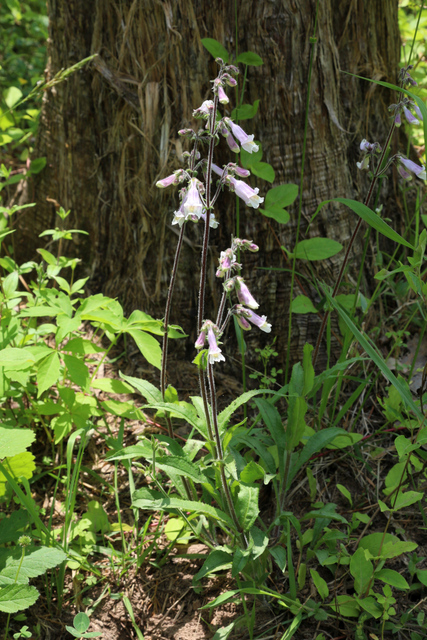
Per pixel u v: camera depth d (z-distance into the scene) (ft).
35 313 9.40
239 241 7.10
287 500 9.73
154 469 7.68
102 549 9.02
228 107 11.14
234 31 10.75
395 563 8.98
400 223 13.37
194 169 7.45
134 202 12.42
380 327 12.09
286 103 11.16
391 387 10.48
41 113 13.80
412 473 10.25
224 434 8.16
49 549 7.92
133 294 12.93
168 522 9.32
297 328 12.09
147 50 11.28
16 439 7.98
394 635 8.16
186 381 12.12
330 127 11.60
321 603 8.19
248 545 7.83
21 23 24.22
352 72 11.88
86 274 13.76
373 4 11.83
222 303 7.29
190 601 8.73
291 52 10.91
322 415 10.48
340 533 8.54
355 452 10.55
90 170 13.03
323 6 10.93
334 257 12.10
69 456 8.94
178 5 10.73
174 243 12.14
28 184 14.64
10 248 15.21
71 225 13.74
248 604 8.55
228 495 7.82
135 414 10.18
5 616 8.32
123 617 8.57
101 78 12.15
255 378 11.74
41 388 8.97
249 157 10.48
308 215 11.83
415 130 16.10
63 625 8.35
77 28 12.15
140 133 11.89
